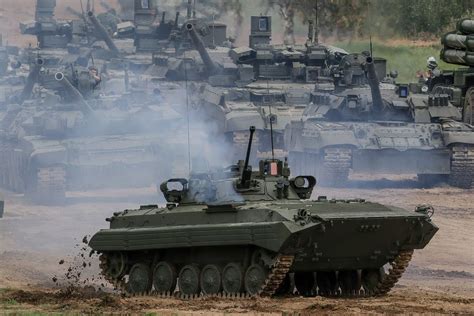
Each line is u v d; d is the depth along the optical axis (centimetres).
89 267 12012
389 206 9456
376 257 9431
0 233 14262
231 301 8975
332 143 17750
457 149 18088
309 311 8375
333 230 8944
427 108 18612
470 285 10969
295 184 9762
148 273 9906
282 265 8919
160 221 9688
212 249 9494
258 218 9062
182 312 8319
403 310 8500
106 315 8169
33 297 9350
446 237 14125
